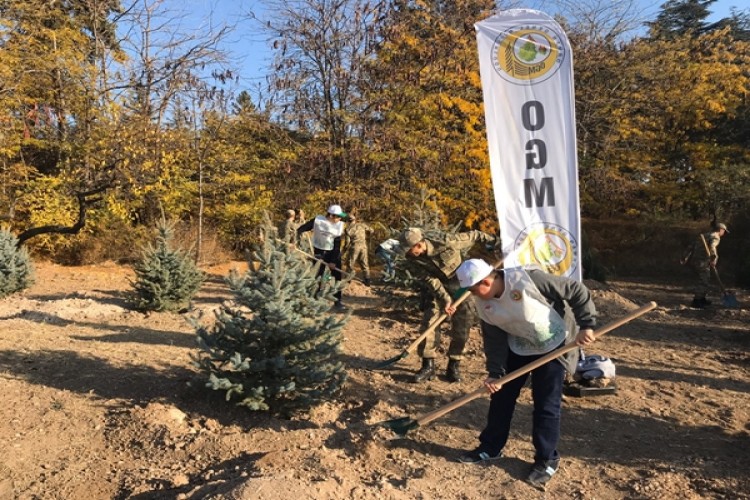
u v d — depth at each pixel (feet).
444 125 57.11
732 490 12.21
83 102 54.34
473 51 58.49
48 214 50.90
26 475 12.77
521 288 12.00
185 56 50.11
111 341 22.77
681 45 77.92
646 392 18.98
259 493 10.41
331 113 56.08
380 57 57.00
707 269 39.01
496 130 16.94
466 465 13.10
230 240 58.44
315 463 12.32
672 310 36.94
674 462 13.61
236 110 57.93
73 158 54.34
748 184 62.69
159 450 13.78
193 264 30.71
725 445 14.78
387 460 13.24
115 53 58.08
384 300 33.30
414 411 16.61
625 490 12.22
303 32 54.54
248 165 60.59
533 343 12.44
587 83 71.92
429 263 18.42
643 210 73.97
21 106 54.39
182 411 15.92
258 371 15.46
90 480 12.59
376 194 55.52
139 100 53.57
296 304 16.55
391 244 29.71
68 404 16.24
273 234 21.21
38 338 22.50
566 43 16.48
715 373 21.90
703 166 69.62
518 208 16.99
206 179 59.16
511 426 15.35
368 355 22.40
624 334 28.73
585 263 46.91
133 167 49.01
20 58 48.88
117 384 17.72
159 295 28.66
